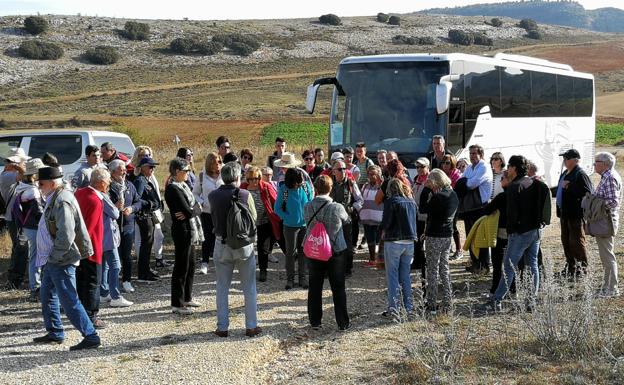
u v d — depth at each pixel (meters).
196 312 9.01
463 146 14.45
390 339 7.75
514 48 137.25
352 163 12.77
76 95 89.81
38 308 9.34
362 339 7.83
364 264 11.78
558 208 9.88
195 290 10.19
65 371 6.91
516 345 7.21
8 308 9.34
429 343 6.98
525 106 17.89
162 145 44.53
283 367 7.05
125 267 10.01
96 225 8.06
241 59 123.88
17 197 9.73
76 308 7.49
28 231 9.62
